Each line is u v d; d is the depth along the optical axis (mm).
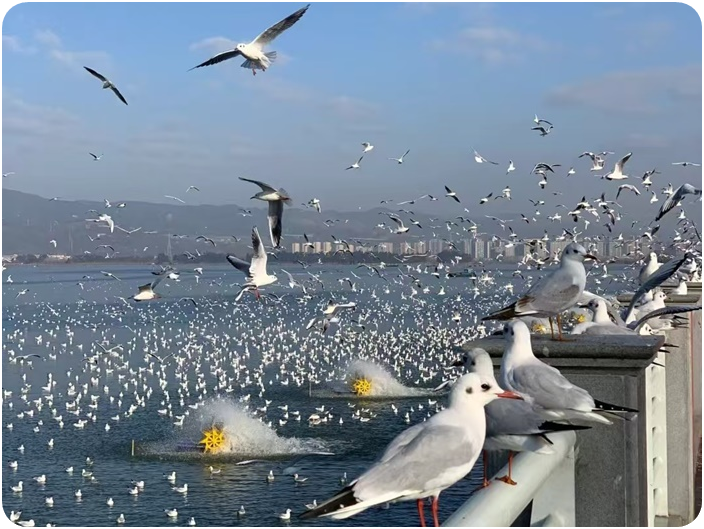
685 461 12188
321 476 30672
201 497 28469
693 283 19516
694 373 16219
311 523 24688
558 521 7277
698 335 16453
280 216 15367
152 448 35250
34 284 174625
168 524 25969
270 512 26594
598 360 7602
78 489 29781
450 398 6309
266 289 136750
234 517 26219
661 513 10250
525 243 28672
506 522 5352
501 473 5953
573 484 7293
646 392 8617
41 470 32406
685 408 12227
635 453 7410
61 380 53781
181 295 140625
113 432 38438
